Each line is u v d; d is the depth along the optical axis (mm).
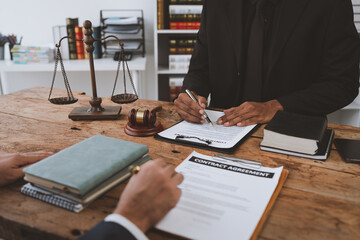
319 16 1383
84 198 672
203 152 962
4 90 3197
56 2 3029
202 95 1541
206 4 1635
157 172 628
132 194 597
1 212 673
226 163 872
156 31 2719
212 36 1598
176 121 1247
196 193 723
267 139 974
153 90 3316
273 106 1261
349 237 602
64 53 2842
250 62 1564
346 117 2969
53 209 685
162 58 3174
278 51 1460
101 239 534
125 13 3074
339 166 883
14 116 1307
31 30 3113
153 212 597
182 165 856
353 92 1349
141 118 1104
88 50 1191
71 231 616
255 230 611
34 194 719
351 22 1351
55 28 2785
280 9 1443
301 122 1014
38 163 752
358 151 946
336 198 730
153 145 1015
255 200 703
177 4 2645
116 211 589
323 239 597
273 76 1513
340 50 1352
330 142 1010
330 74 1364
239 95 1640
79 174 700
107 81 3297
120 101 1189
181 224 625
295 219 653
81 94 1674
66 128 1168
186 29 2713
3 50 2904
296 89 1524
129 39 2896
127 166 790
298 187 774
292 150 948
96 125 1201
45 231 619
